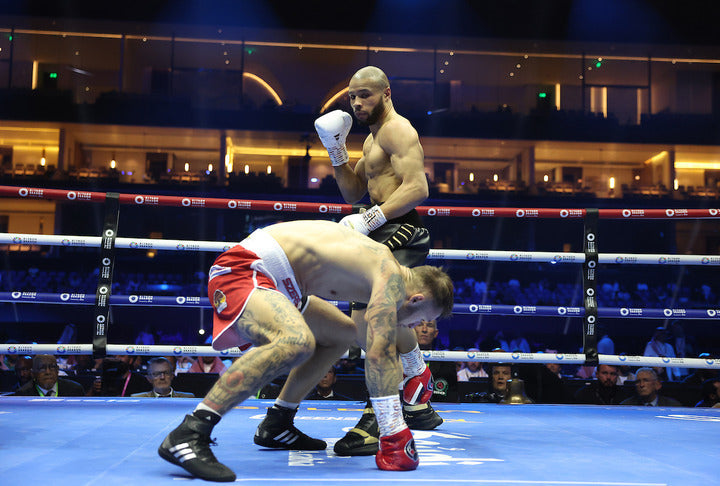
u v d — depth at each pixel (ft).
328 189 58.90
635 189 64.44
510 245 60.75
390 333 5.75
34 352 11.12
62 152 63.26
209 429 5.22
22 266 51.47
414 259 8.43
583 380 19.44
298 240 6.15
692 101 69.77
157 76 68.64
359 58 71.36
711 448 7.07
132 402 11.12
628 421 9.77
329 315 6.95
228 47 70.08
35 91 61.82
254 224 58.75
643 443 7.43
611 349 39.14
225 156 63.82
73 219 58.95
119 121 61.46
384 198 8.64
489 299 52.49
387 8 67.51
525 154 67.36
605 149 66.59
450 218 60.75
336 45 70.38
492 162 69.41
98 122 61.21
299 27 67.41
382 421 5.67
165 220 58.29
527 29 67.36
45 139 65.82
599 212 12.29
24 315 48.65
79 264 52.13
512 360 11.78
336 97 71.56
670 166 65.67
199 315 47.78
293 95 71.46
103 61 69.41
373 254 6.10
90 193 11.55
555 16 66.95
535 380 16.48
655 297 53.57
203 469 5.00
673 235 60.59
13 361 28.60
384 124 8.63
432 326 14.84
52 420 8.50
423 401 8.38
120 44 69.00
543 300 52.70
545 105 70.28
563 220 60.49
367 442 6.59
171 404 10.80
